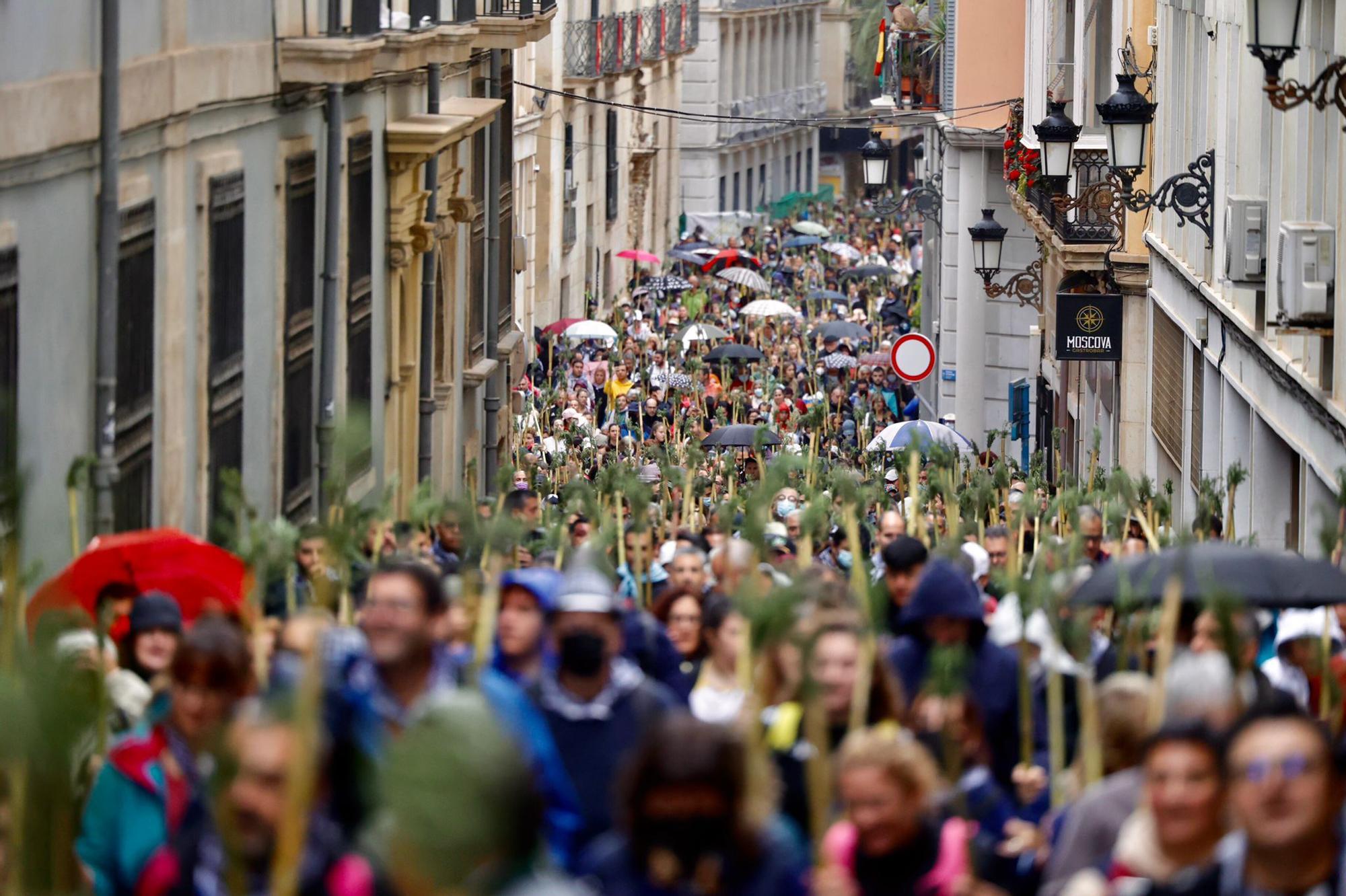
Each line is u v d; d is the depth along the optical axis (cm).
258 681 2189
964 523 4459
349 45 5056
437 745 1396
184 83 4253
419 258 6975
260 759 1720
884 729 2127
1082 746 2338
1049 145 7744
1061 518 4756
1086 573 3167
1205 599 2447
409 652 2033
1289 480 6538
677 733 1728
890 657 2650
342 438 2366
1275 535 6556
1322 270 5278
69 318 3609
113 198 3738
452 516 3884
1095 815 2009
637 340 14688
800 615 2270
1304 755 1648
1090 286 9094
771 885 1739
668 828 1711
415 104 6881
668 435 9544
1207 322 7281
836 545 4528
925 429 7369
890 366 13138
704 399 10638
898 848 1909
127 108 3872
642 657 2802
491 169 8619
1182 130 8162
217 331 4581
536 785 1429
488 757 1393
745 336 15512
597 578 2238
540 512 4669
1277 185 6156
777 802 2200
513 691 2144
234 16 4703
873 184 11056
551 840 2123
